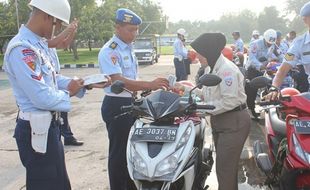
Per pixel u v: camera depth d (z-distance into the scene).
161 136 3.23
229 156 3.78
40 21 2.78
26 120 2.81
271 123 4.10
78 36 30.73
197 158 3.54
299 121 3.36
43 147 2.78
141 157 3.15
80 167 5.46
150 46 26.22
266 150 4.38
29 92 2.69
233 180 3.83
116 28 4.09
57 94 2.80
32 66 2.68
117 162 4.18
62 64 25.28
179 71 12.46
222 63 3.64
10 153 6.15
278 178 3.73
